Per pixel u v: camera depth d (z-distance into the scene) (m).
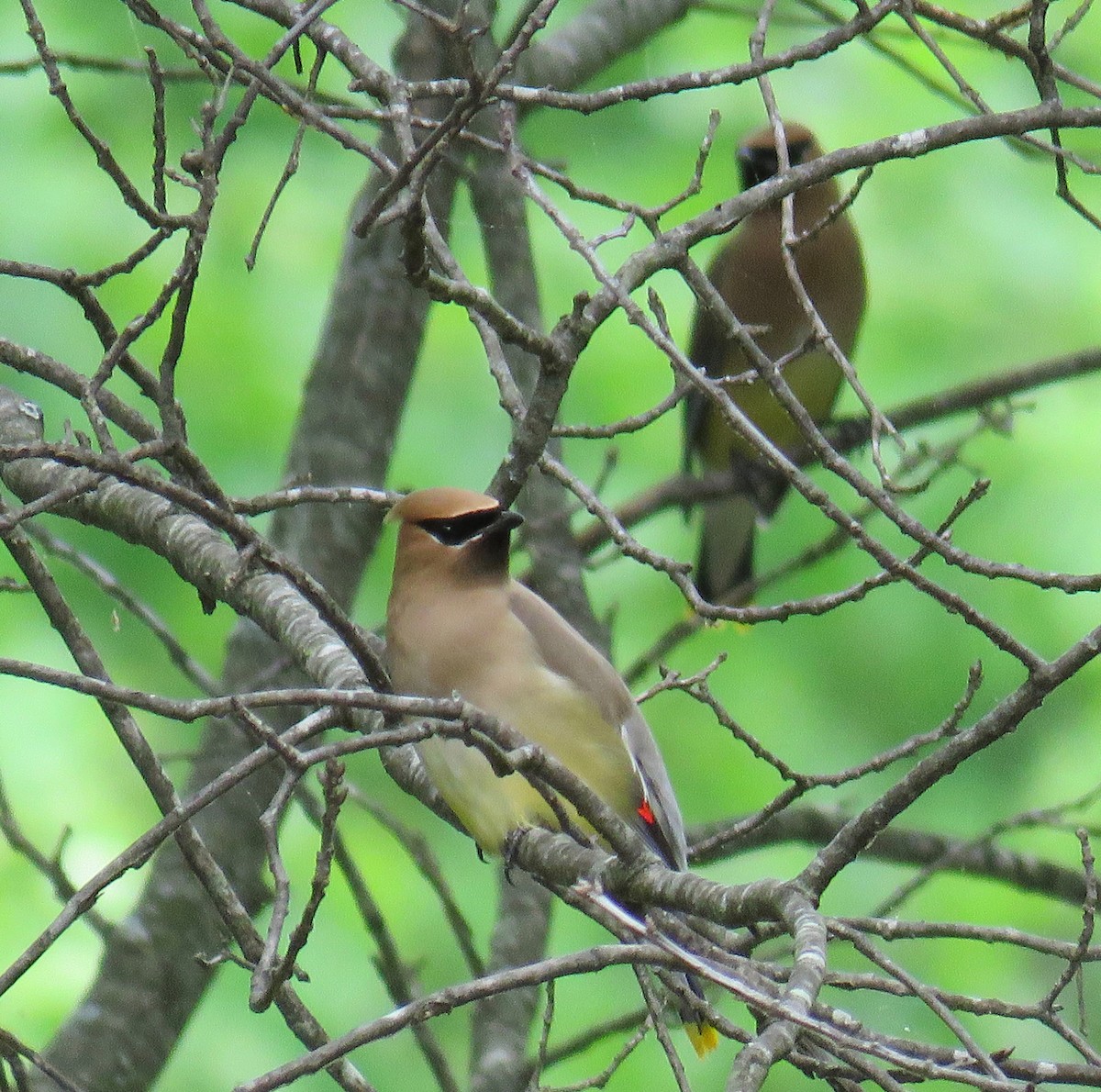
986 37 7.26
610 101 6.85
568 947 12.75
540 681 7.63
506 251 10.96
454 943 12.80
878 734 13.62
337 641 7.37
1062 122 7.20
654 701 13.83
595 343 14.21
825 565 14.05
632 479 14.51
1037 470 13.91
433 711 5.36
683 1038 12.48
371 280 10.74
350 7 13.85
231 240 13.61
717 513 14.55
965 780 13.43
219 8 13.51
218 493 6.37
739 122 14.51
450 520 7.75
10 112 13.34
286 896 5.21
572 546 10.90
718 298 6.97
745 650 13.95
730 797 13.52
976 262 14.53
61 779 12.55
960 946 12.83
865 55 14.64
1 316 12.92
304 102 6.38
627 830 6.01
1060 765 13.33
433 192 10.79
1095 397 14.12
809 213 13.70
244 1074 11.80
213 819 9.71
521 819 7.23
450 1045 12.78
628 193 14.36
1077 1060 12.55
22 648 12.96
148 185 13.40
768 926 6.70
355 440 10.58
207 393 13.22
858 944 5.84
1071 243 14.57
